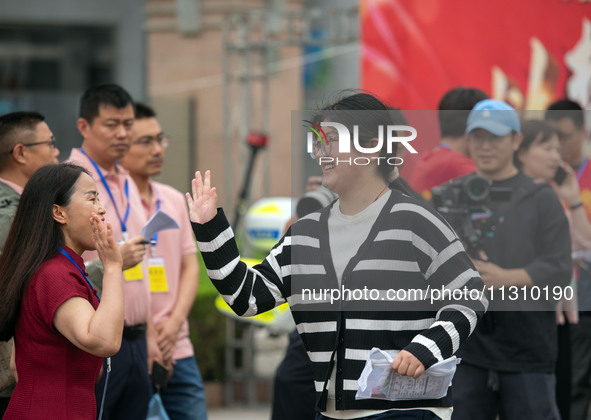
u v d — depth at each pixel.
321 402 5.70
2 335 5.77
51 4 25.34
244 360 13.60
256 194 19.12
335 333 5.66
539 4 15.09
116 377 7.83
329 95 6.10
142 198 9.09
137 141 9.03
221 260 5.73
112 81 25.95
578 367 9.64
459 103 8.35
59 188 5.80
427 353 5.38
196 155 20.73
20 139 7.59
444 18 15.19
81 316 5.50
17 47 25.91
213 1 20.91
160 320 8.84
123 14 25.44
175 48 21.28
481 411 7.64
